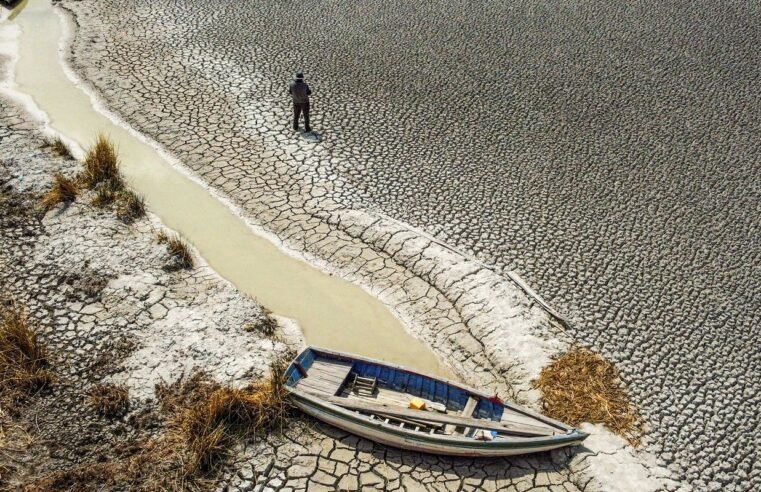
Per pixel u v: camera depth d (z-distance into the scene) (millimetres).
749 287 12531
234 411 9719
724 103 17984
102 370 10516
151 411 9914
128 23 21203
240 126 16516
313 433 9758
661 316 11805
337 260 13008
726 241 13570
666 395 10438
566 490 9141
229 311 11688
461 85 18344
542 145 16141
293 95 15656
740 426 10055
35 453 9281
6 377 10172
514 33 21031
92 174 14539
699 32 21312
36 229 13266
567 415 10055
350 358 10523
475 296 12000
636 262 12922
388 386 10383
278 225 13781
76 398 10102
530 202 14312
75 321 11352
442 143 16062
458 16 22016
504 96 17953
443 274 12469
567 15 22234
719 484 9297
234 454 9391
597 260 12914
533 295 11984
